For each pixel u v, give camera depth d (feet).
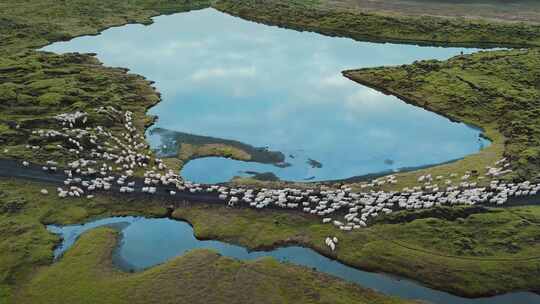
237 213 230.68
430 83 377.71
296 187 253.85
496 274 191.83
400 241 207.92
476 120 327.88
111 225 225.15
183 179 265.13
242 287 186.80
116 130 308.81
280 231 218.79
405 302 181.37
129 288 186.50
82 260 201.36
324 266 201.26
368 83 392.88
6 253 203.41
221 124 328.70
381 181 256.52
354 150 298.35
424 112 346.95
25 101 332.39
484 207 224.74
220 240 216.33
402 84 382.83
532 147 280.10
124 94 362.12
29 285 189.26
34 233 216.13
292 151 296.92
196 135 313.94
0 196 238.48
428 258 199.00
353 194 240.12
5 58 416.87
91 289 186.60
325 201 233.55
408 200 231.50
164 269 195.62
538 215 219.82
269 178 268.41
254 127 325.62
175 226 226.17
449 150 296.71
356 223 219.61
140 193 244.42
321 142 307.58
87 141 285.64
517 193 236.84
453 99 351.87
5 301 181.57
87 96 346.13
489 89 354.33
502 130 310.04
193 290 185.37
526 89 353.92
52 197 240.73
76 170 258.57
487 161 273.13
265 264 198.49
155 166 271.28
